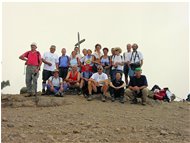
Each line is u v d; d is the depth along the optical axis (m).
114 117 9.16
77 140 6.83
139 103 11.73
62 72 12.48
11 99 11.37
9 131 7.22
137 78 11.53
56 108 10.27
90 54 12.27
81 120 8.62
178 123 8.94
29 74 11.57
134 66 12.10
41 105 10.69
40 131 7.32
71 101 11.18
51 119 8.66
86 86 12.02
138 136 7.39
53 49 12.18
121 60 12.09
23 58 11.54
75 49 12.86
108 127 8.03
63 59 12.51
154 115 9.83
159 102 12.02
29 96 11.70
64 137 7.01
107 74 12.35
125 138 7.17
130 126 8.24
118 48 12.15
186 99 13.79
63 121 8.47
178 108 11.35
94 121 8.57
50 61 12.11
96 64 12.16
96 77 11.68
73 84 12.22
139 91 11.39
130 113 9.85
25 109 10.14
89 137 7.10
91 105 10.80
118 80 11.56
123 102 11.49
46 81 12.20
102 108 10.38
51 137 6.87
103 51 12.40
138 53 12.24
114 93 11.68
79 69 12.62
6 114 9.18
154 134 7.64
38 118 8.74
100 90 11.74
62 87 11.91
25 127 7.69
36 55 11.58
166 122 8.97
